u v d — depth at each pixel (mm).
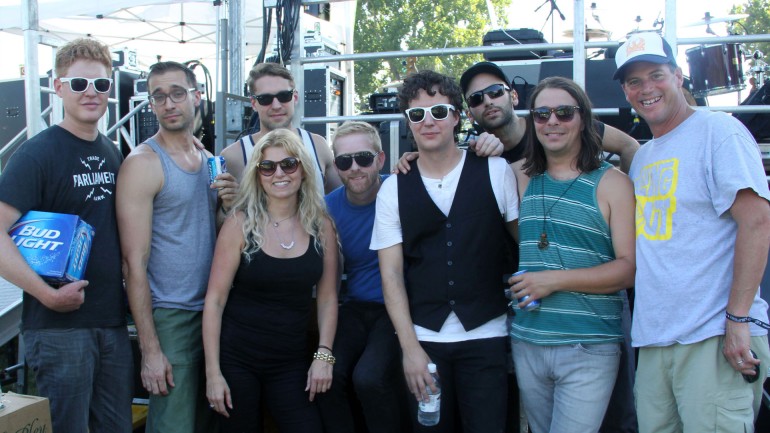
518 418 2980
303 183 2756
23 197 2361
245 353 2680
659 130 2332
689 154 2193
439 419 2510
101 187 2564
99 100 2514
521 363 2461
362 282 2922
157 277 2721
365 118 3891
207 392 2641
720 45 4215
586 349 2307
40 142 2439
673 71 2268
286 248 2678
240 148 3307
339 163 2830
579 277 2289
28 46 4031
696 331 2131
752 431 2129
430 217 2529
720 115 2191
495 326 2539
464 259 2502
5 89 7105
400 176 2627
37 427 2299
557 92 2336
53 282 2346
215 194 2891
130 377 2664
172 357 2693
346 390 2783
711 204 2145
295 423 2713
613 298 2381
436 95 2520
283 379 2736
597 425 2311
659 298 2195
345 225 2965
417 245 2580
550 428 2414
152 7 8328
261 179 2674
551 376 2369
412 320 2578
